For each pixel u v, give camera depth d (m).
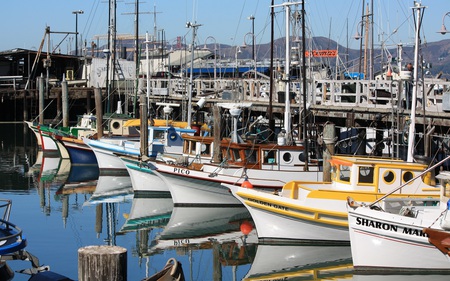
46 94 63.41
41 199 31.39
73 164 43.50
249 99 43.56
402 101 31.73
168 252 22.02
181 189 28.12
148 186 32.06
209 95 46.81
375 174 21.25
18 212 28.20
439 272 17.88
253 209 22.17
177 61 75.56
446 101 29.50
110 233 24.53
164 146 35.25
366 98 36.50
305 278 19.02
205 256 21.50
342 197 20.92
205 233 24.53
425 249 17.72
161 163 28.02
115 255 12.51
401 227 17.78
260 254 21.47
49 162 44.50
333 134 26.14
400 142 31.50
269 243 22.06
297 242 21.80
